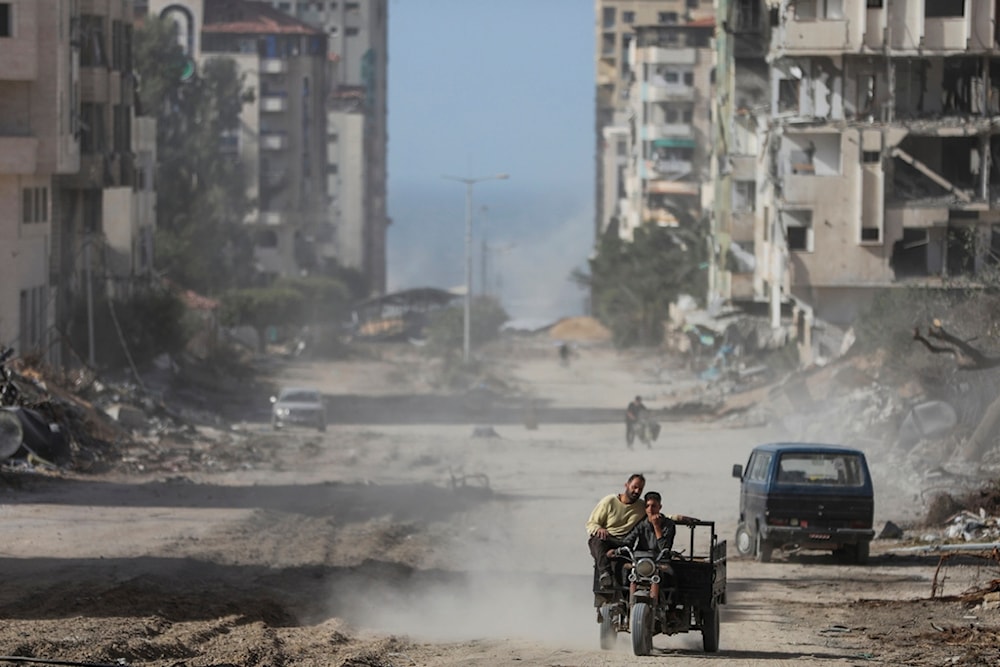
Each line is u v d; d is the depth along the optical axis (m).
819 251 176.62
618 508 47.47
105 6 190.00
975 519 81.38
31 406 110.88
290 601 55.31
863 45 173.75
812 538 72.75
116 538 71.62
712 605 46.53
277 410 167.25
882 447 120.38
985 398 116.25
